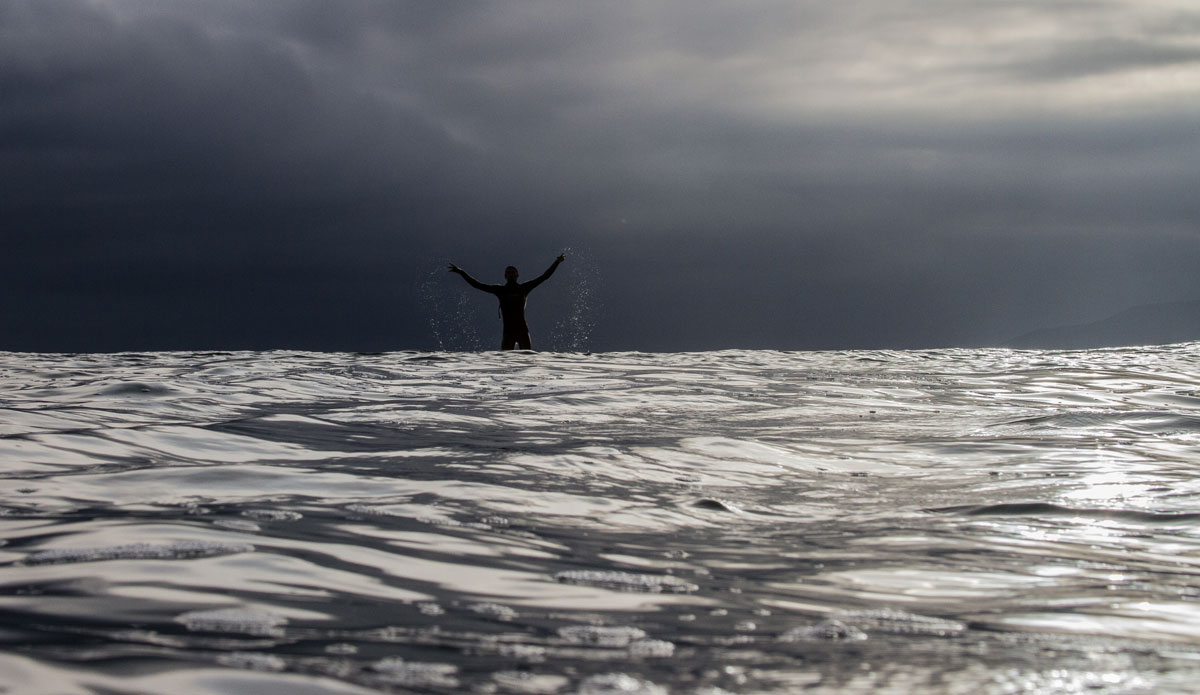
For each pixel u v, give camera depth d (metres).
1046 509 3.13
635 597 1.96
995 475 3.86
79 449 3.82
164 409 5.71
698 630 1.72
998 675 1.49
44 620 1.57
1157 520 2.95
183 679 1.30
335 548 2.25
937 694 1.40
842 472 3.96
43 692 1.22
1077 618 1.86
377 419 5.65
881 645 1.64
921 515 3.04
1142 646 1.66
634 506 3.10
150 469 3.43
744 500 3.30
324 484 3.28
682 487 3.52
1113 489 3.51
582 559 2.31
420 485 3.32
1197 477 3.78
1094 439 4.95
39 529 2.33
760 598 1.99
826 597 2.01
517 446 4.50
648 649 1.59
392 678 1.37
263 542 2.26
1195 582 2.19
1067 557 2.44
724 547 2.53
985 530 2.80
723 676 1.45
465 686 1.36
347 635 1.59
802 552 2.48
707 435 5.07
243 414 5.64
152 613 1.64
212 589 1.83
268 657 1.43
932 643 1.66
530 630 1.68
